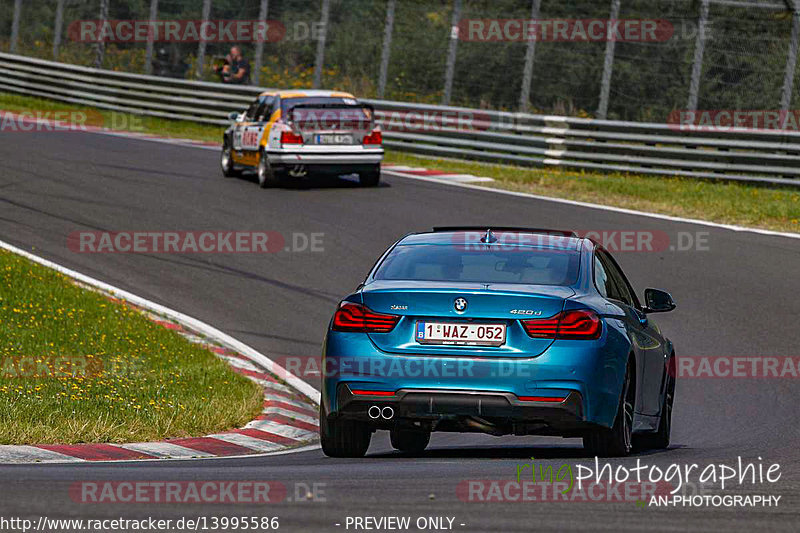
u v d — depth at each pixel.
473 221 68.69
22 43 134.25
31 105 123.50
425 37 110.56
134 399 34.94
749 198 78.00
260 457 29.58
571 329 25.22
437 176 86.94
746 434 34.12
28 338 42.47
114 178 81.06
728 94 94.75
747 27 94.44
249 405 37.00
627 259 60.41
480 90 106.94
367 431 28.22
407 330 25.67
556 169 90.50
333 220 69.38
